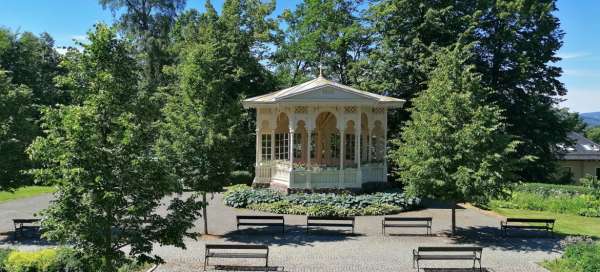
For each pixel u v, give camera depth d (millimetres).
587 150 54250
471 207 28688
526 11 38250
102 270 11875
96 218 11133
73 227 11102
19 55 49656
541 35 39156
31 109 22828
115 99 11602
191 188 20609
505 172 20609
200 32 38469
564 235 22141
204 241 20000
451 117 20734
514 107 39688
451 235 21547
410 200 26953
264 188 30906
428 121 20953
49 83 51750
